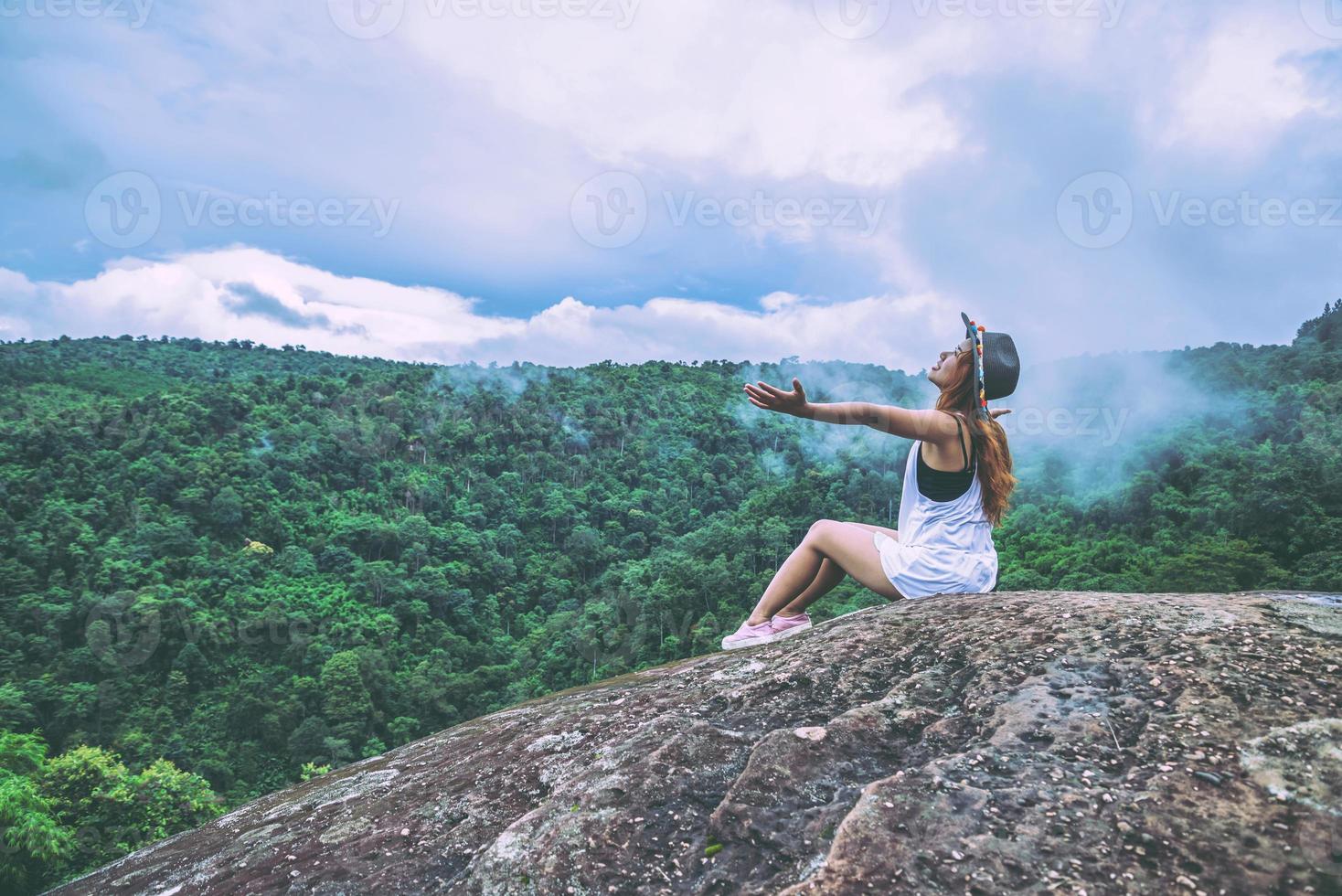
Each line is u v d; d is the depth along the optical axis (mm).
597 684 2150
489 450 103812
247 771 42531
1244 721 1062
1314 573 32250
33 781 16266
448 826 1271
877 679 1472
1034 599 1746
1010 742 1131
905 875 884
